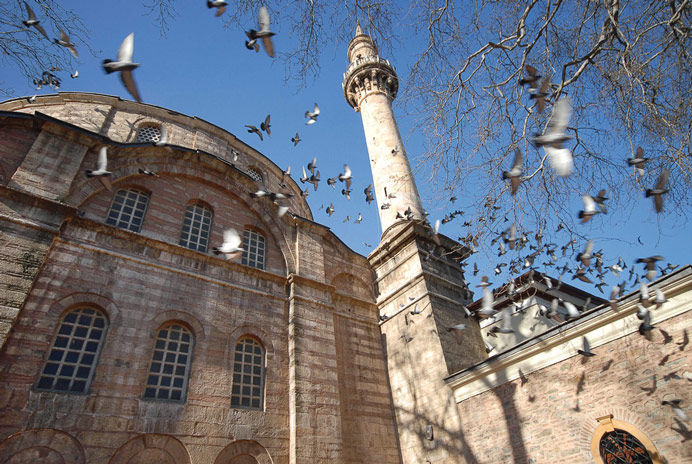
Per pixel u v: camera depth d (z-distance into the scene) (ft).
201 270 45.62
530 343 39.09
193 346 40.70
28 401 30.25
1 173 37.76
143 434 33.68
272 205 58.75
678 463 28.09
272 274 51.11
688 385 29.09
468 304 58.39
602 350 34.55
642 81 25.30
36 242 35.45
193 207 51.83
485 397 41.98
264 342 45.75
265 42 19.89
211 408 38.19
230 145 69.15
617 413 32.07
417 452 46.83
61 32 24.30
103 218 42.86
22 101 53.16
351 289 61.16
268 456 39.29
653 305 32.32
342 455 42.80
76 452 30.50
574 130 27.94
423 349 51.70
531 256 33.35
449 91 31.07
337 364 51.26
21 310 32.76
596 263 33.06
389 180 72.23
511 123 29.66
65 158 41.78
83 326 35.88
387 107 84.74
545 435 35.88
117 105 59.67
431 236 60.18
